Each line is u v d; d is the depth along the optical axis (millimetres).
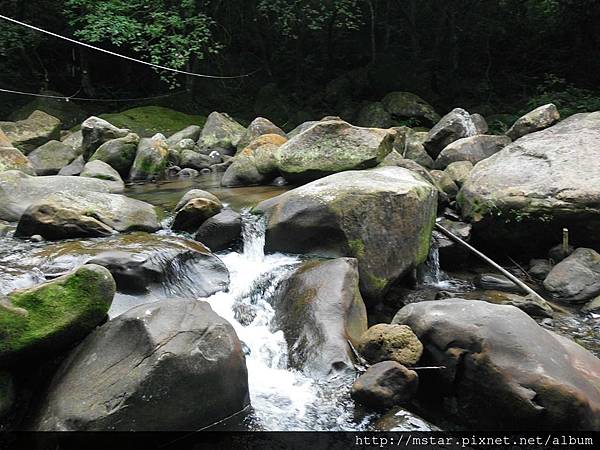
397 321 4219
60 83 15867
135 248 4910
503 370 3461
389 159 7754
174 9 13492
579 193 6082
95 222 5578
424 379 3893
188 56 13398
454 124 9305
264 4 14625
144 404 3053
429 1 17297
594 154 6574
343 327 4320
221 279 5102
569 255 6133
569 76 15766
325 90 16438
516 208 6383
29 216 5570
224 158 11219
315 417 3547
